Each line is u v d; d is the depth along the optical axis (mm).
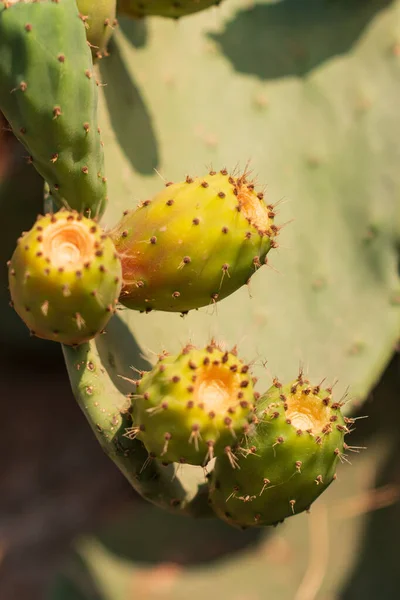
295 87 1050
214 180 791
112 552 1377
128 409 791
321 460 786
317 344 975
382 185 1015
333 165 1024
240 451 778
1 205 1539
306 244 1002
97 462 1921
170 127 1005
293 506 797
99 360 816
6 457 1945
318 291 989
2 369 2072
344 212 1013
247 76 1047
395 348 1019
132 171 947
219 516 828
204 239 783
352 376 965
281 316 974
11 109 794
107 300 760
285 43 1063
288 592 1234
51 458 1938
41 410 2027
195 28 1053
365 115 1034
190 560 1337
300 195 1018
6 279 1746
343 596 1208
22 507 1854
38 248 745
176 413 749
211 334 924
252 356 948
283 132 1034
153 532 1392
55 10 782
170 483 824
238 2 1076
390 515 1242
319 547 1244
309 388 792
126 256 793
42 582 1718
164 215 787
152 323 896
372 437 1312
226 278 794
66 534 1801
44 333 770
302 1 1083
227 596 1262
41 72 782
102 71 945
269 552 1278
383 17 1062
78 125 794
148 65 1019
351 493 1268
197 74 1034
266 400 792
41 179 1455
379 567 1213
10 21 780
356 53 1055
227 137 1021
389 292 990
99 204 827
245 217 785
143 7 954
